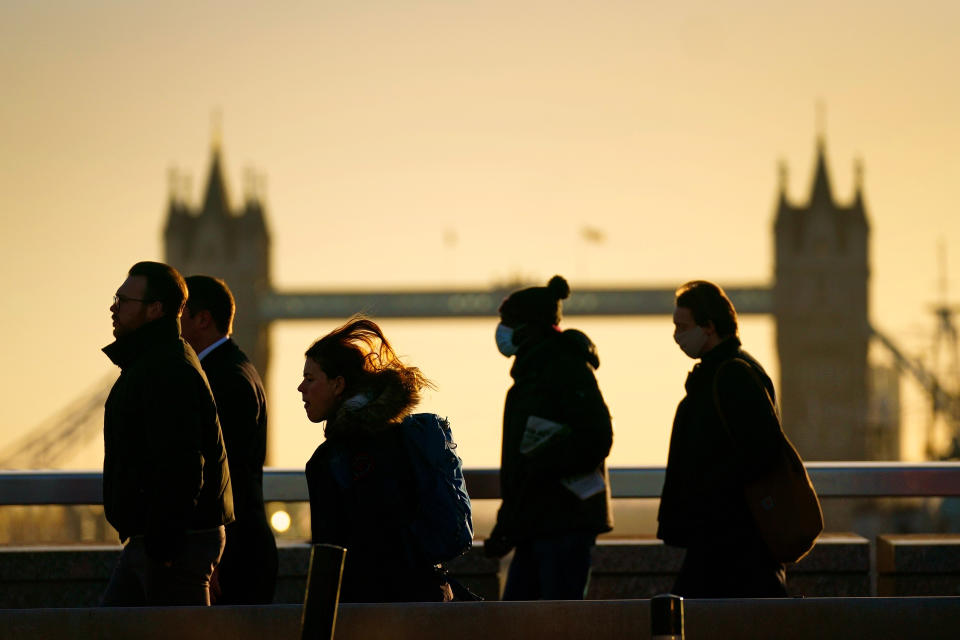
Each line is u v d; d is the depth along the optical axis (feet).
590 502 31.14
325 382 24.36
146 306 26.50
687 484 28.84
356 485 23.72
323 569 19.86
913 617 23.88
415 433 24.08
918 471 37.86
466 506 24.23
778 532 28.12
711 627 23.72
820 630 23.81
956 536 37.81
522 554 32.17
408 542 23.81
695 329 29.17
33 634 23.17
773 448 28.02
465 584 36.81
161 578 26.50
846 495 37.81
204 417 26.35
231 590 29.35
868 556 36.70
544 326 31.81
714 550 28.40
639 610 23.68
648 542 36.96
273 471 37.58
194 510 26.27
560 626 23.59
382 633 23.35
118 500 26.18
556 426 30.58
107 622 23.32
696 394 29.14
